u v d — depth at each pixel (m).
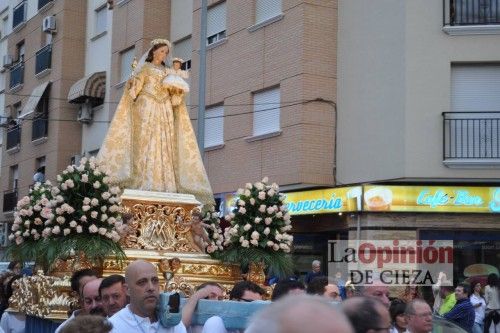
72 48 31.03
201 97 18.19
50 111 31.45
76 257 8.91
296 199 21.48
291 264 10.61
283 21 21.11
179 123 10.77
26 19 35.16
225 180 23.00
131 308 5.55
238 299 7.05
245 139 22.16
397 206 19.09
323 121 20.42
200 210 10.30
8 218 35.03
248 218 10.49
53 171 30.62
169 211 10.06
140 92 10.49
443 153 18.72
